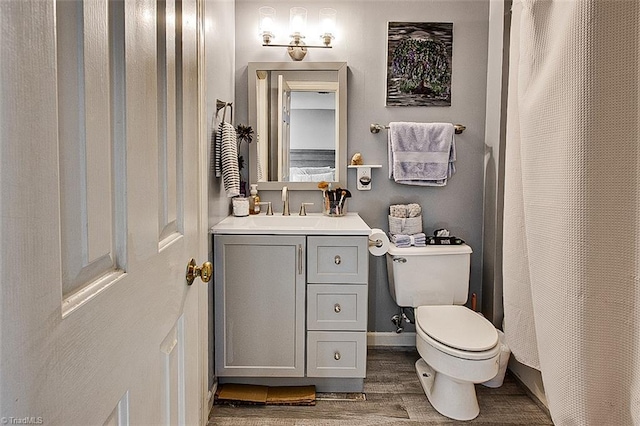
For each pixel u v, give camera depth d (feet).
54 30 1.52
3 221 1.28
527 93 4.73
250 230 6.91
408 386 7.58
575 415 3.91
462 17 8.71
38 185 1.44
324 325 7.08
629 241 3.59
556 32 4.33
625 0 3.60
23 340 1.37
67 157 1.66
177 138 3.16
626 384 3.64
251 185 8.73
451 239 8.45
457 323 6.87
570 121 3.96
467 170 8.95
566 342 3.99
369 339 9.18
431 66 8.76
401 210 8.59
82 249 1.77
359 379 7.33
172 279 2.99
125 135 2.14
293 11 8.37
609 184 3.70
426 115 8.87
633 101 3.57
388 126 8.73
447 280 8.14
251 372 7.13
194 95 3.54
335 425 6.41
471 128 8.87
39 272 1.45
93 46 1.82
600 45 3.73
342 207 8.43
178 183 3.19
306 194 8.89
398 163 8.48
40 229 1.45
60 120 1.61
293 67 8.64
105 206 1.97
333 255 6.99
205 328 6.29
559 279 4.09
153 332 2.61
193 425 3.61
